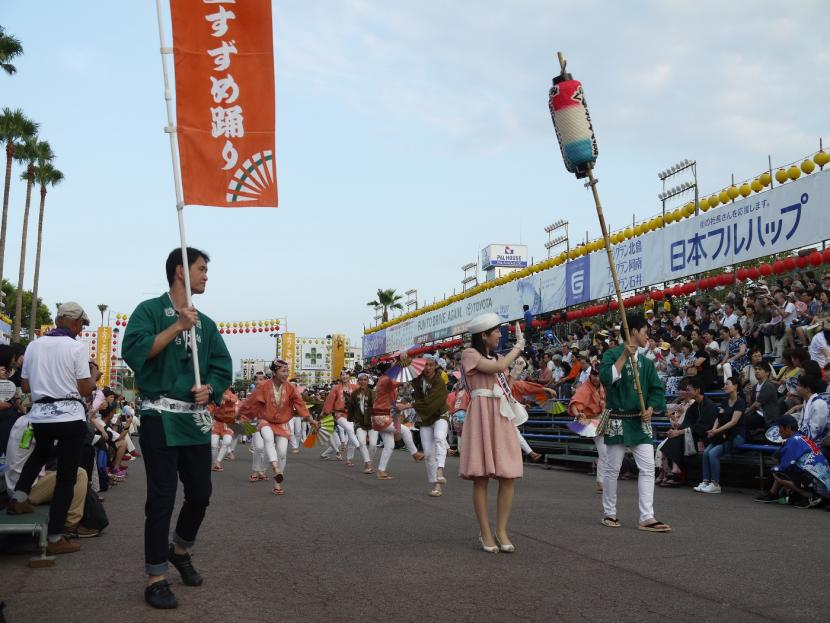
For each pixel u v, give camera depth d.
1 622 3.70
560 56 7.13
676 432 11.15
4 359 7.50
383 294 56.78
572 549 5.81
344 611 4.03
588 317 21.30
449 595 4.37
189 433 4.43
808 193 14.16
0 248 32.38
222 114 5.30
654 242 18.31
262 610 4.04
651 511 6.81
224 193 5.28
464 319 28.95
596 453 13.71
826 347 10.98
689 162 17.64
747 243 15.55
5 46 30.56
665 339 15.76
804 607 4.14
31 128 33.53
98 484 9.41
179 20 5.29
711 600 4.29
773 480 10.62
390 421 11.77
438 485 9.58
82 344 5.70
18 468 6.21
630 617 3.94
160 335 4.35
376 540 6.19
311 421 10.49
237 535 6.41
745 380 11.70
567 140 7.04
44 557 5.27
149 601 4.11
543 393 7.43
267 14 5.38
